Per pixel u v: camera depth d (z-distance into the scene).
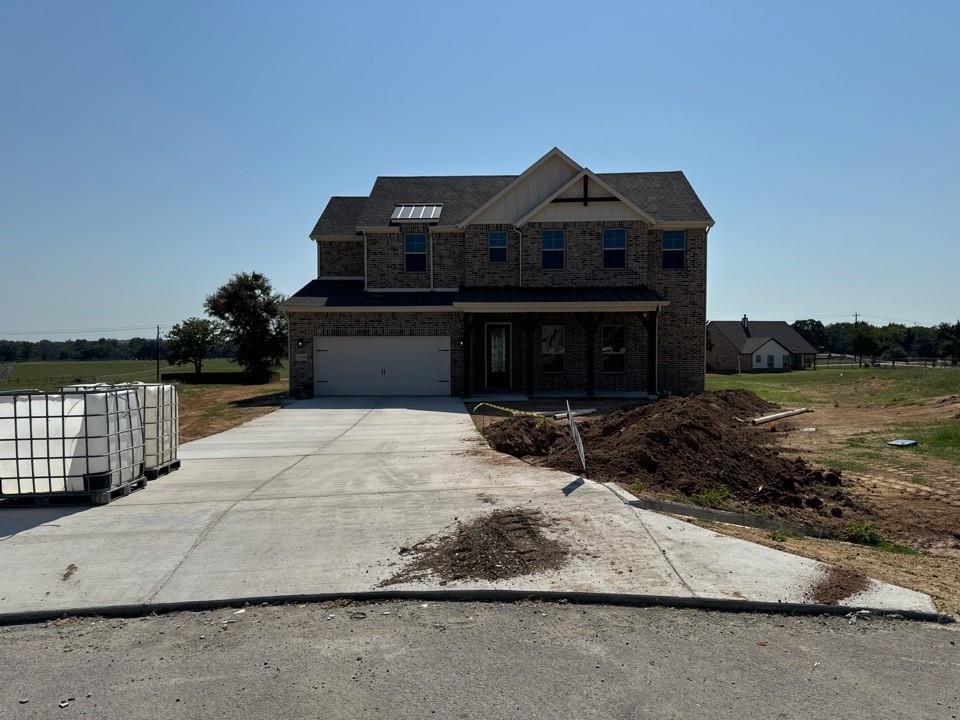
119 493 8.76
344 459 11.20
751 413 19.88
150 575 5.97
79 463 8.23
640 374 23.47
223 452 12.28
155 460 9.81
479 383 23.72
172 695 4.06
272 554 6.43
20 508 8.16
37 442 8.23
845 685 4.08
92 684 4.21
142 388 9.50
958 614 5.11
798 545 6.78
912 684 4.09
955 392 21.03
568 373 23.55
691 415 11.73
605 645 4.65
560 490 8.34
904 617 5.07
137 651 4.68
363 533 6.96
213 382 36.88
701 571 5.80
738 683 4.11
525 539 6.59
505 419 15.63
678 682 4.13
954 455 12.98
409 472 9.85
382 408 19.55
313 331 22.88
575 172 23.59
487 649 4.61
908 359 81.81
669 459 10.05
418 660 4.46
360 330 22.83
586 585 5.56
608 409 19.05
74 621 5.25
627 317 23.41
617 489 8.23
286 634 4.91
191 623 5.16
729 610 5.22
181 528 7.25
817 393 28.42
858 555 6.63
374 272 24.66
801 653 4.51
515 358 23.64
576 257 23.39
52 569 6.13
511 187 23.61
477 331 23.64
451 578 5.77
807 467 11.57
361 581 5.76
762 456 11.46
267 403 21.39
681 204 24.50
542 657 4.48
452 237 24.53
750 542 6.59
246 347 36.22
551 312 22.67
